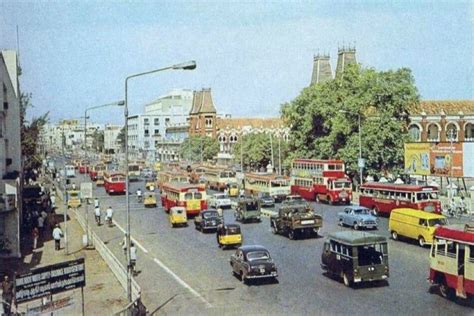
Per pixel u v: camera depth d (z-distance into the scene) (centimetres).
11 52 5475
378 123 7212
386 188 5106
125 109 2867
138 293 2361
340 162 6272
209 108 16238
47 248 4022
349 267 2720
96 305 2480
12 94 5428
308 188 6556
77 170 13650
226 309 2428
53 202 6506
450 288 2480
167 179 6888
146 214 5912
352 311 2330
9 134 5356
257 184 7006
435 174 6644
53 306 2092
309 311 2353
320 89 8112
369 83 7394
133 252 3284
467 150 6331
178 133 18462
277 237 4262
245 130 14612
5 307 2156
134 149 19662
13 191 3844
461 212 5178
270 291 2709
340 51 12212
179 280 2989
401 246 3766
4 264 3472
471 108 10781
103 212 6097
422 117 10388
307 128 8000
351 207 4688
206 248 3912
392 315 2255
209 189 8288
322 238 4156
